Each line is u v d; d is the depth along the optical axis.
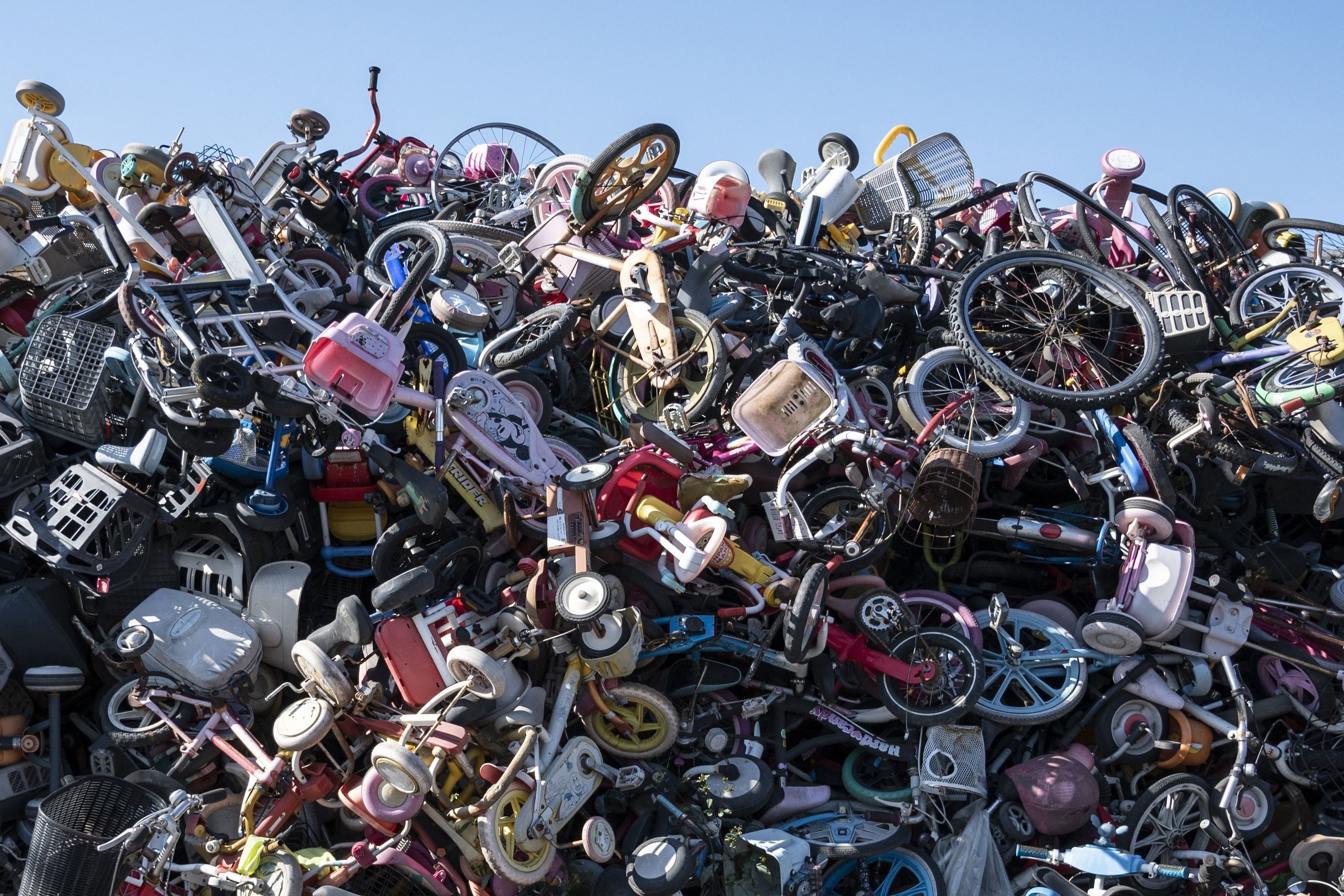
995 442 7.61
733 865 6.54
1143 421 8.48
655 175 8.60
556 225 8.91
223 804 6.14
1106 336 8.52
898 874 7.20
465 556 6.89
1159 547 7.45
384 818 5.89
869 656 7.04
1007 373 7.61
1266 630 7.99
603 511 7.02
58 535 6.52
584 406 8.84
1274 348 8.08
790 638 6.69
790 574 7.20
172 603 6.75
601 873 6.41
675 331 7.96
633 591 7.17
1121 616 7.23
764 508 7.49
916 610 7.62
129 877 5.75
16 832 6.46
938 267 10.18
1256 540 8.82
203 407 6.34
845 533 7.55
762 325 8.66
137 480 6.99
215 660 6.46
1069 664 7.39
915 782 6.95
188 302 6.70
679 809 6.54
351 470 7.12
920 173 11.48
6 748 6.44
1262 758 7.60
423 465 7.16
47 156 9.73
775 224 10.77
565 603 6.29
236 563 7.01
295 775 6.01
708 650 7.27
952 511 7.41
